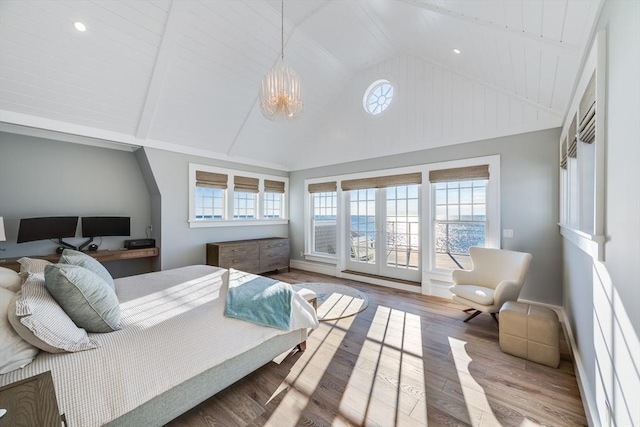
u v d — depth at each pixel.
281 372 2.10
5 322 1.18
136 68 3.19
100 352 1.29
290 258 6.18
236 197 5.33
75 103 3.21
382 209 4.78
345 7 3.33
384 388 1.91
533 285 3.26
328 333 2.78
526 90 3.05
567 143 2.51
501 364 2.19
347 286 4.50
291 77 2.56
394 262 4.65
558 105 2.89
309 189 5.75
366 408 1.72
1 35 2.50
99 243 4.05
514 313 2.32
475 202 3.77
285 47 3.85
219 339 1.70
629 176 0.96
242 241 5.05
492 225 3.52
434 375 2.05
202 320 1.71
